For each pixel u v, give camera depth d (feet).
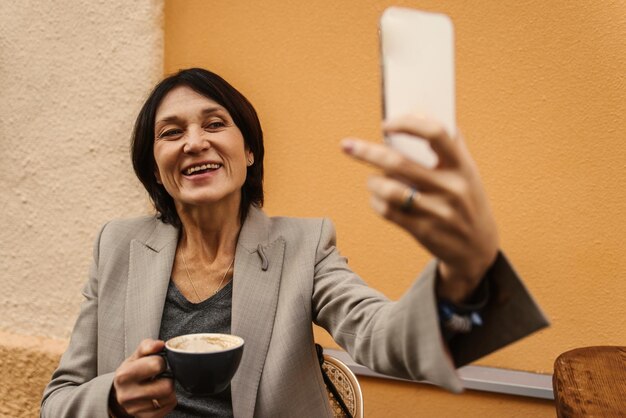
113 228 4.80
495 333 2.43
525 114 5.89
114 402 3.64
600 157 5.71
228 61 6.82
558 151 5.82
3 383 7.82
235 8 6.75
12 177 7.70
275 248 4.43
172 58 7.02
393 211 1.93
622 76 5.60
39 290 7.75
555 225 5.86
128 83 7.07
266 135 6.76
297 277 4.26
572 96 5.75
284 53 6.62
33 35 7.43
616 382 4.23
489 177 6.03
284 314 4.17
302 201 6.68
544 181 5.87
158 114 4.38
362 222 6.48
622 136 5.64
